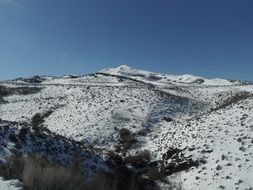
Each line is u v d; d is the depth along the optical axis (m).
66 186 10.89
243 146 22.77
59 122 39.97
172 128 34.16
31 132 21.78
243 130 25.11
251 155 21.52
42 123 41.62
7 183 9.84
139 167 25.78
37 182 10.23
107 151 29.56
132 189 19.89
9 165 12.08
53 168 11.46
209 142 24.83
